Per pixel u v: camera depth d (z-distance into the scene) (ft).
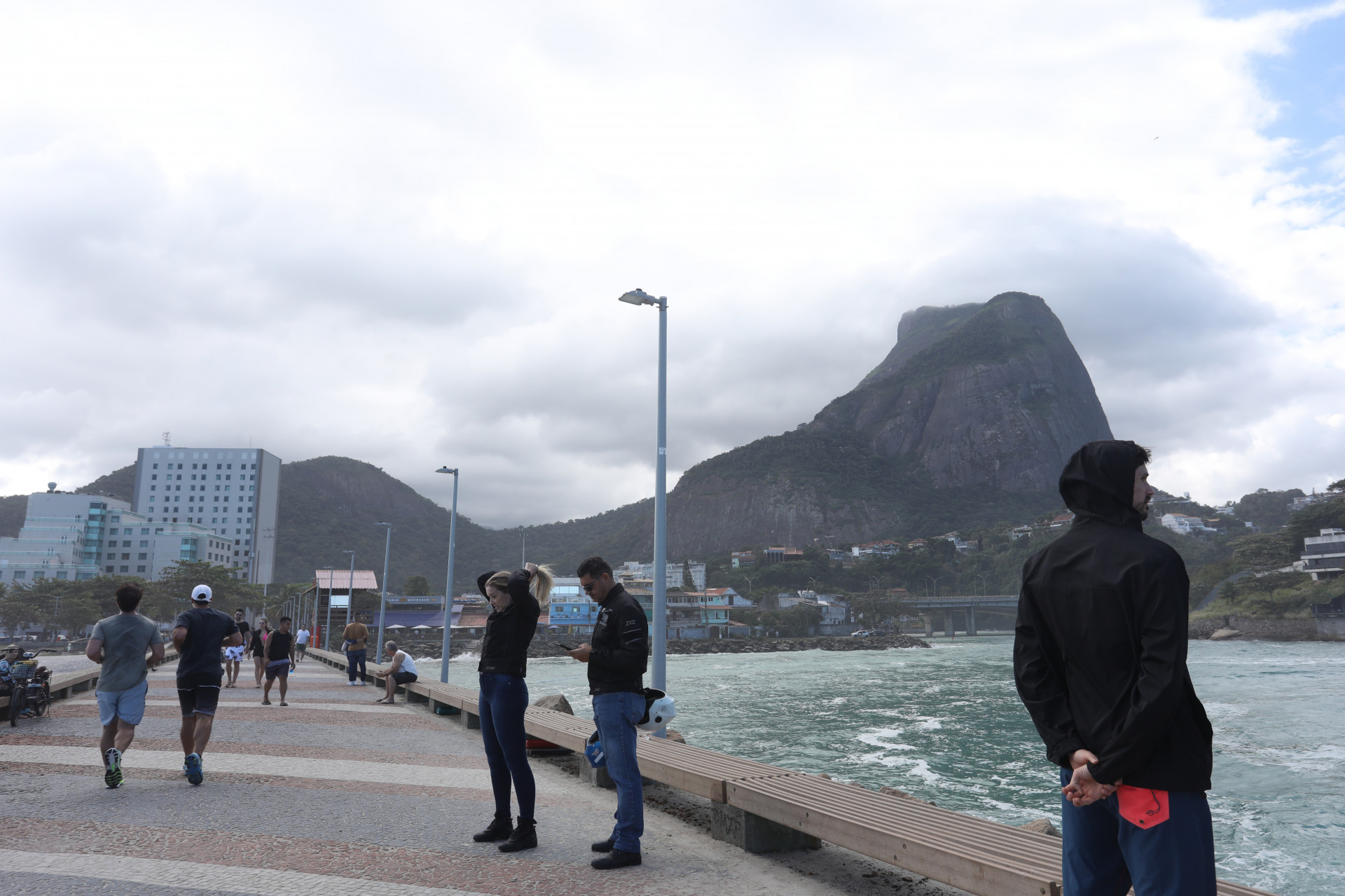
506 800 17.24
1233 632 447.01
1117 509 7.27
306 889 13.87
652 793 22.63
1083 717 6.90
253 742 31.40
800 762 74.69
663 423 41.11
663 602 38.34
